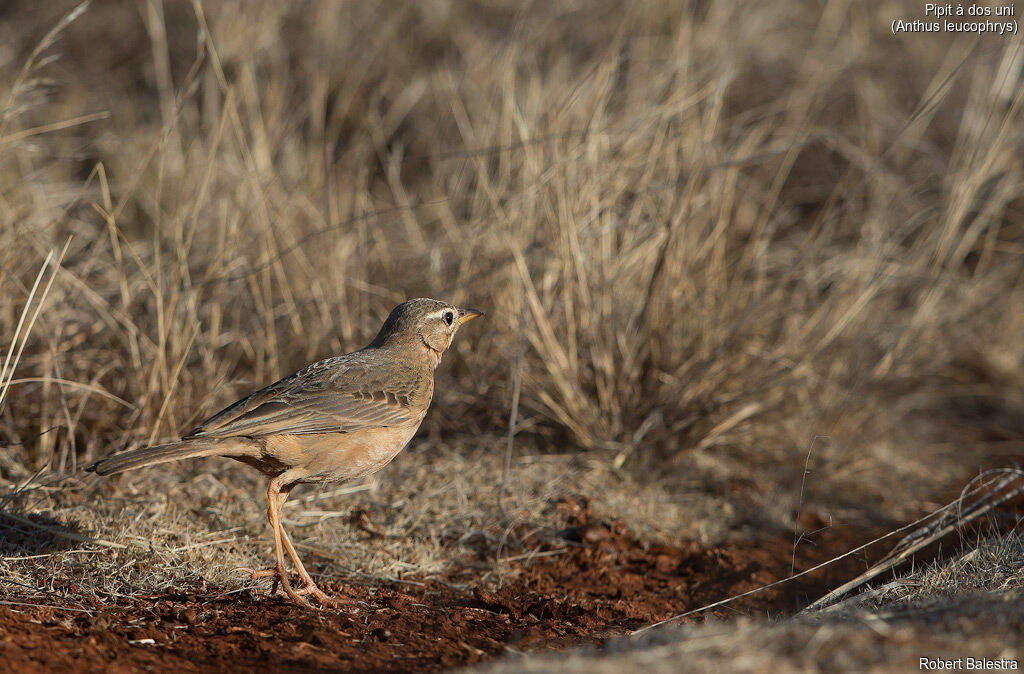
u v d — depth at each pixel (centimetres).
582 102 1354
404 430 902
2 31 1861
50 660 660
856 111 1803
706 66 1519
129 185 1218
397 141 1762
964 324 1528
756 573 976
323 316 1273
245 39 1630
